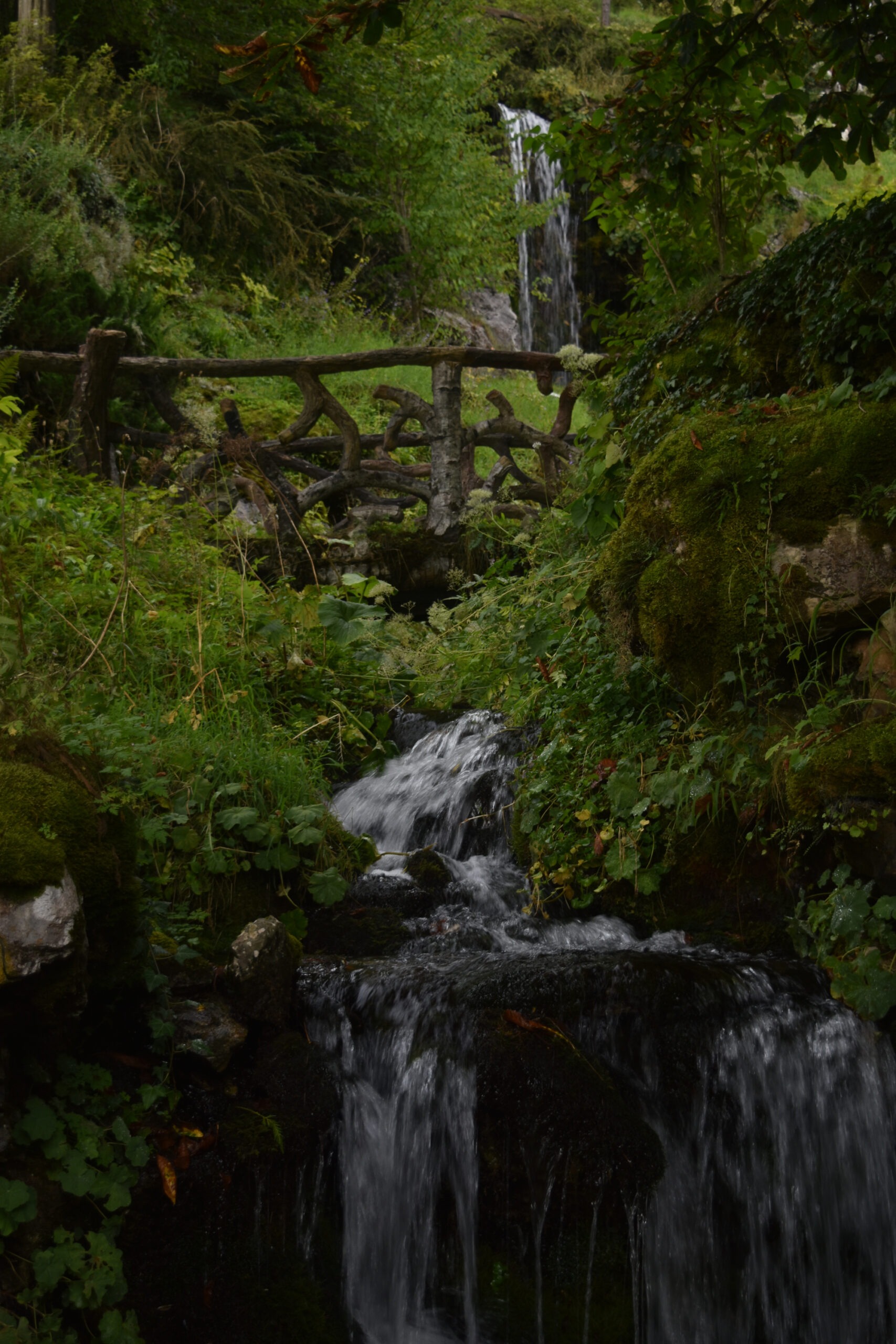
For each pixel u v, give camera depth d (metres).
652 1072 3.02
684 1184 2.93
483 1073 2.86
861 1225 3.03
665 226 6.09
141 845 3.52
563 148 5.42
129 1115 2.65
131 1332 2.40
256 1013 3.00
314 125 15.23
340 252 15.75
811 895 3.45
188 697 4.24
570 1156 2.79
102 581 4.90
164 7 13.46
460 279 15.96
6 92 10.91
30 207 9.31
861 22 3.72
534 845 4.11
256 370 7.98
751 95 4.97
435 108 15.24
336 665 5.45
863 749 3.13
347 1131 2.91
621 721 4.19
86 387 7.59
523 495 8.55
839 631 3.44
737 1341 2.93
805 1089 3.03
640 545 3.90
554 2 23.23
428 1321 2.86
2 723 2.70
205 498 7.36
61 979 2.31
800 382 4.23
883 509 3.33
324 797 4.58
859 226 3.96
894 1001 2.98
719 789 3.55
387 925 3.71
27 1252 2.36
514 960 3.26
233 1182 2.68
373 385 11.88
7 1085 2.39
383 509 8.08
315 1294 2.77
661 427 4.61
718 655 3.64
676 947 3.55
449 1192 2.88
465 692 5.89
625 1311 2.78
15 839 2.32
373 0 3.33
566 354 7.12
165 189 12.61
